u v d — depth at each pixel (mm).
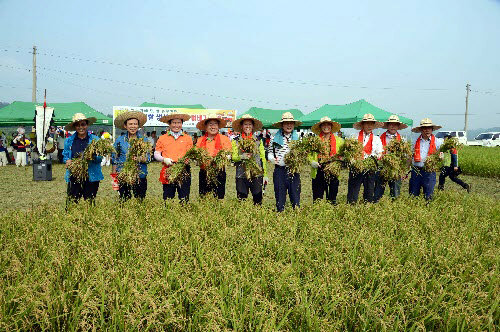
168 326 2980
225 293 3305
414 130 8227
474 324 2947
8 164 21031
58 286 3234
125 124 7020
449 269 3803
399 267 3822
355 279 3684
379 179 7848
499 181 15492
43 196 10664
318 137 6836
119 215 5566
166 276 3479
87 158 6469
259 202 7215
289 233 4832
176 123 6945
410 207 6676
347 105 22094
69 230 4699
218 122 7094
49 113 14875
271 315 2936
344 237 4750
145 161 6555
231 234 4609
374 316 3018
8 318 2852
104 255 3865
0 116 20438
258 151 7027
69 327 2844
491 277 3605
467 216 6387
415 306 3197
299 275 3764
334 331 2908
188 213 5559
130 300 2988
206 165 6574
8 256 3900
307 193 11383
